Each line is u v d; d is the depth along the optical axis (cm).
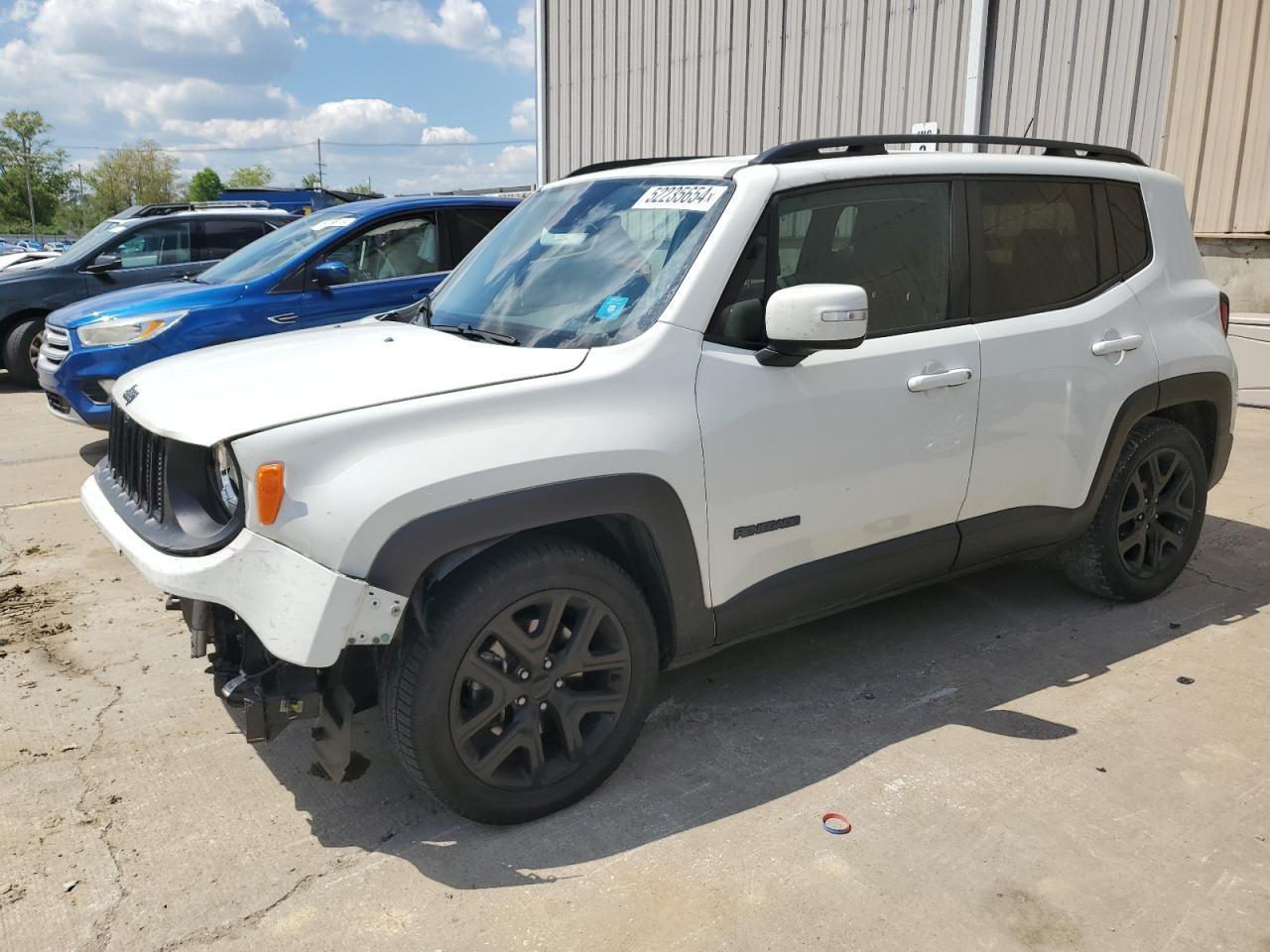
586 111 1458
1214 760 306
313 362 293
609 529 286
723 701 348
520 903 245
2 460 706
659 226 314
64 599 447
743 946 230
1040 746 315
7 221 8719
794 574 315
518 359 281
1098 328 378
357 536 237
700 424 283
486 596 255
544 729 284
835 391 308
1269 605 424
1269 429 745
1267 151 787
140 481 290
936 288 340
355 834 275
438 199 713
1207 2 793
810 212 314
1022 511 370
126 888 253
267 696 253
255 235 1062
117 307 637
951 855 262
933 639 397
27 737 327
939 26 966
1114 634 398
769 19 1142
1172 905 242
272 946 232
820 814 280
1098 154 407
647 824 277
